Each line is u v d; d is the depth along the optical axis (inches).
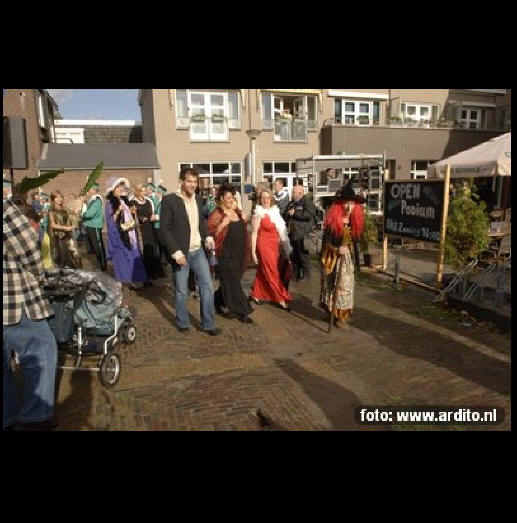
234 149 842.2
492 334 213.9
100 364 162.4
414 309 254.1
